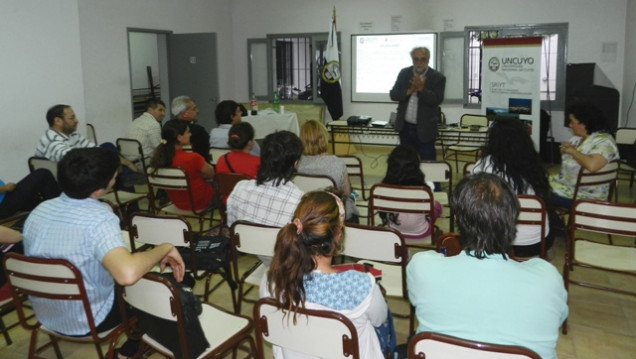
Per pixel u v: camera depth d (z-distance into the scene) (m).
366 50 8.78
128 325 2.06
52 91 5.55
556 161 7.47
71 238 1.87
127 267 1.76
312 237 1.52
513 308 1.35
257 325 1.70
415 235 3.13
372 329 1.66
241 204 2.59
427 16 8.32
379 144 8.73
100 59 7.11
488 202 1.40
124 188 4.72
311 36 9.12
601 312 3.03
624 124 7.29
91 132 6.45
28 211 3.81
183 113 5.28
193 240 2.57
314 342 1.60
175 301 1.77
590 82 7.23
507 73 5.75
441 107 8.50
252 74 9.75
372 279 1.58
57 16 5.54
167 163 3.65
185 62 8.51
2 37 5.03
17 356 2.68
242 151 3.58
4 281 2.33
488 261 1.40
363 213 3.98
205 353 1.89
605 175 3.59
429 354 1.40
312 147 3.43
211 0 9.15
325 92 8.39
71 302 1.97
